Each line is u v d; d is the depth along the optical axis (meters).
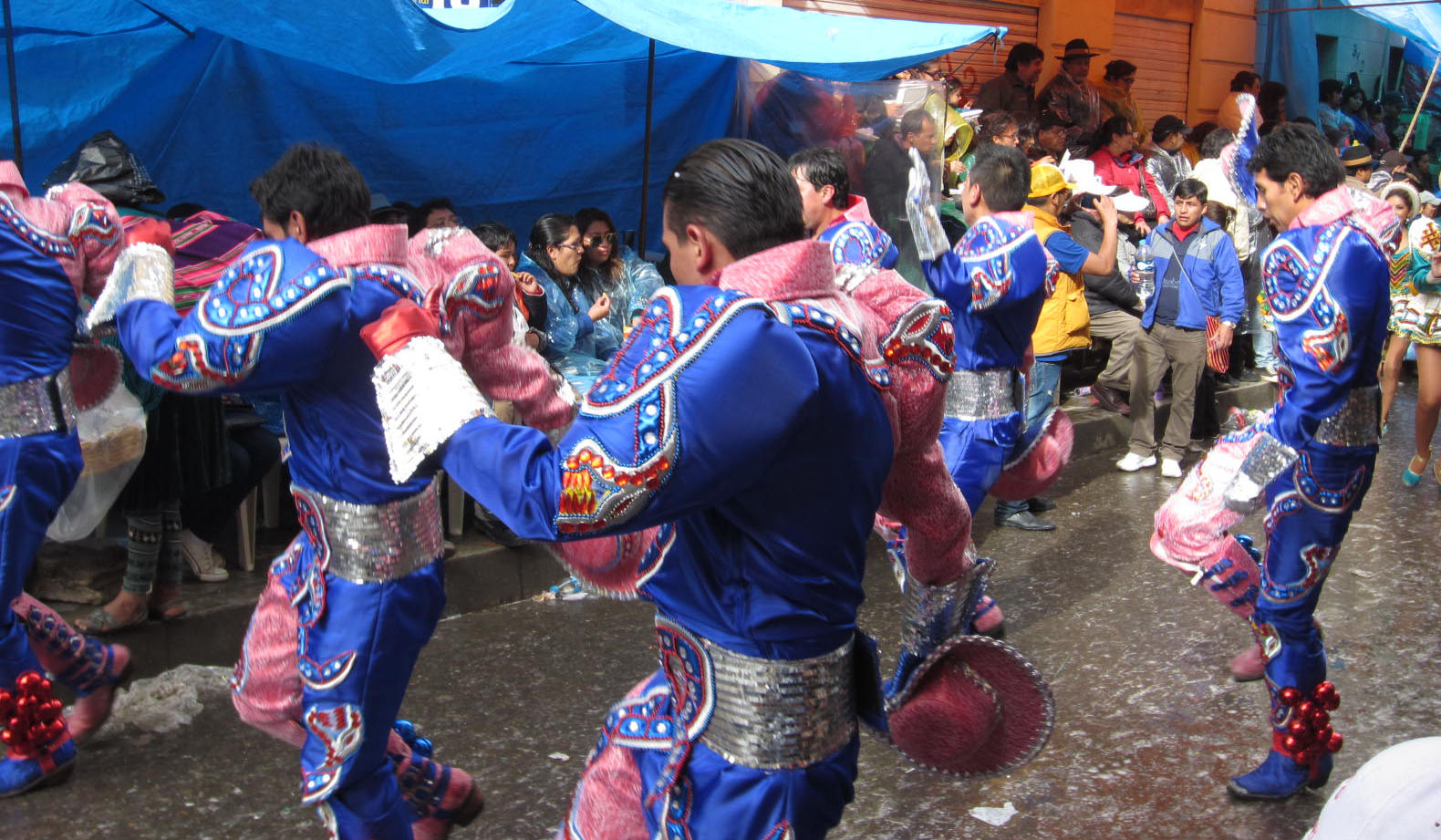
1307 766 3.47
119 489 3.64
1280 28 12.34
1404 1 10.68
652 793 1.94
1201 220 7.03
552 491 1.68
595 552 2.03
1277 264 3.27
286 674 2.64
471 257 2.66
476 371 2.57
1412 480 6.98
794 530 1.80
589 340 5.57
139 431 3.60
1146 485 6.98
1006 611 4.99
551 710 4.02
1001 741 2.17
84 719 3.56
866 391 1.85
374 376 1.84
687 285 1.78
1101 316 7.49
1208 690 4.25
